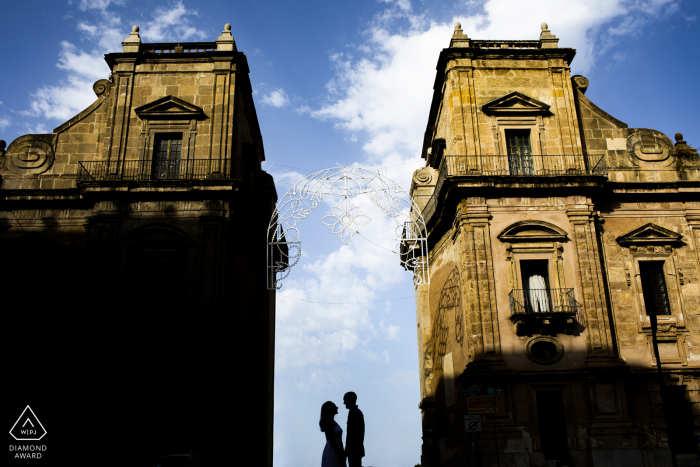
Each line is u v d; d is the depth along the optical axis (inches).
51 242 987.3
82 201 1007.0
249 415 1058.1
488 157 1042.7
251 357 1096.8
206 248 959.0
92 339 911.0
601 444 875.4
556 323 933.8
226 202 983.0
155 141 1049.5
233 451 900.6
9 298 927.7
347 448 370.3
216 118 1049.5
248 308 1088.2
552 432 901.8
